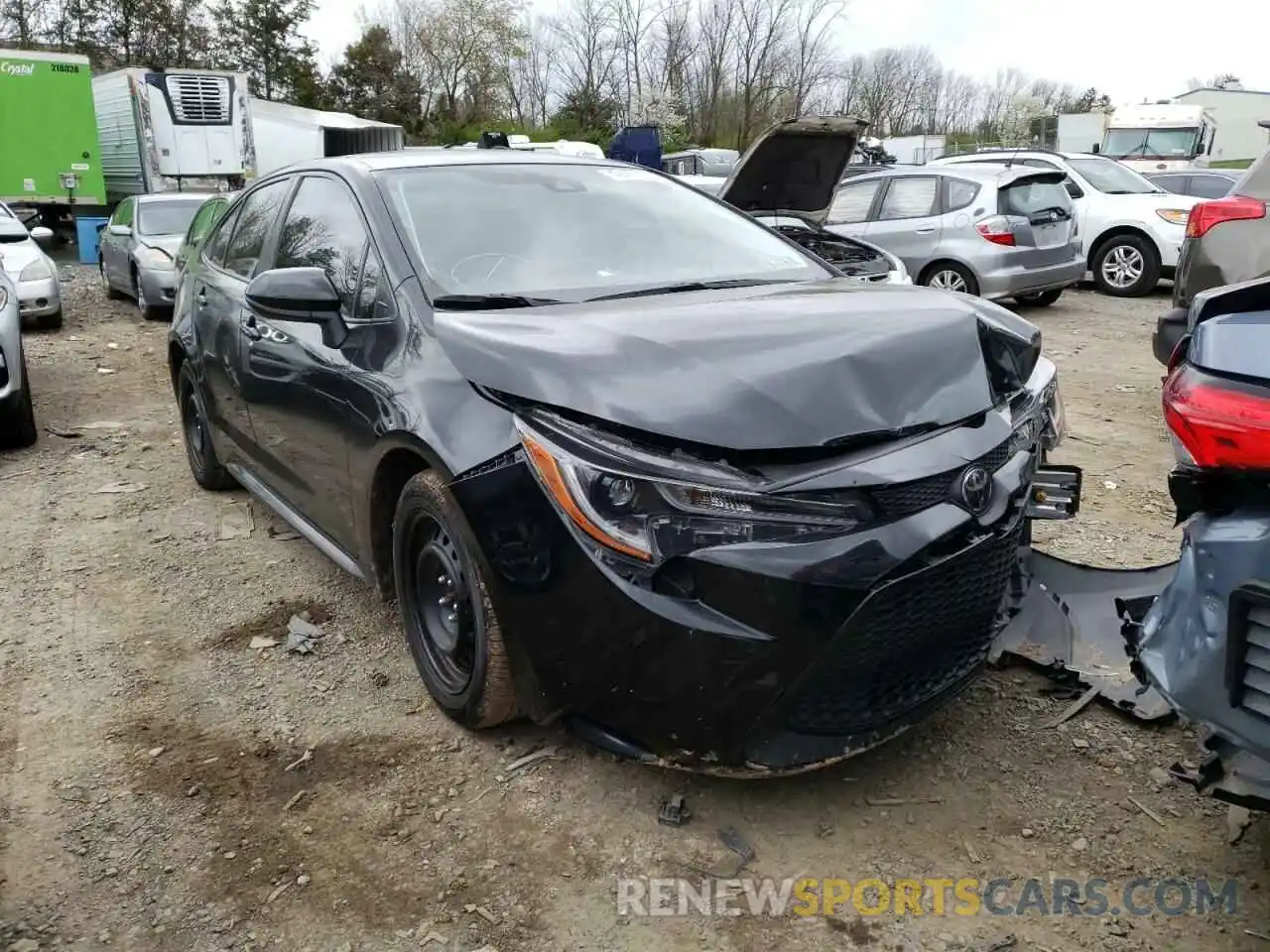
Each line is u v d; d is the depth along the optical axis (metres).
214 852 2.65
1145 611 3.07
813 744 2.54
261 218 4.59
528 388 2.63
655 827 2.70
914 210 11.05
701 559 2.35
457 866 2.58
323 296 3.33
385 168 3.83
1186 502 2.19
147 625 3.95
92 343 10.55
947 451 2.54
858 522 2.41
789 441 2.40
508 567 2.62
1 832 2.73
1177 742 2.99
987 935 2.33
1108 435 6.32
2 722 3.28
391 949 2.33
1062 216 10.95
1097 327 10.39
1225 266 5.50
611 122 45.94
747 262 3.85
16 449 6.49
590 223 3.78
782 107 44.94
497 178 3.91
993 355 2.98
